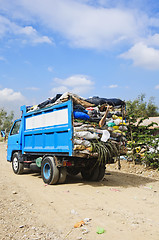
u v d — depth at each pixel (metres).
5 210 5.41
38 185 8.10
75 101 7.47
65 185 8.14
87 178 9.35
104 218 4.89
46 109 8.60
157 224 4.57
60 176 8.12
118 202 6.12
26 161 9.82
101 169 9.07
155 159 11.81
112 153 8.01
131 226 4.45
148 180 9.77
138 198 6.58
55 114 8.11
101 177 9.15
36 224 4.61
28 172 11.15
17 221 4.76
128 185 8.52
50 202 6.06
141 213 5.25
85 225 4.51
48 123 8.50
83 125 7.50
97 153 7.43
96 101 8.19
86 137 7.36
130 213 5.23
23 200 6.23
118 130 8.55
